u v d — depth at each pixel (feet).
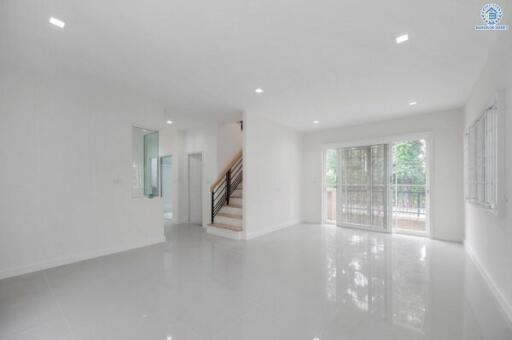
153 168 14.71
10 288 8.50
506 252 7.28
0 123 9.40
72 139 11.27
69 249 11.08
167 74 10.46
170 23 7.02
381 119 17.61
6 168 9.50
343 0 6.06
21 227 9.80
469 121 12.85
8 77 9.62
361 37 7.68
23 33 7.44
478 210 10.78
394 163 17.94
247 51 8.59
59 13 6.54
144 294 8.11
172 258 11.87
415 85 11.43
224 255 12.37
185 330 6.19
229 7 6.33
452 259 11.78
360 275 9.80
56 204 10.75
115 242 12.72
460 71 9.97
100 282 9.04
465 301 7.72
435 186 15.67
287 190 20.08
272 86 11.72
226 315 6.88
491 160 8.41
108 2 6.12
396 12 6.49
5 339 5.82
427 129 15.99
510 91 6.90
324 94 12.72
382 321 6.63
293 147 20.92
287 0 6.07
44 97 10.51
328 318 6.76
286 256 12.23
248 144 15.97
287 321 6.61
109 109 12.54
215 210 19.30
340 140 20.20
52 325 6.37
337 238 15.98
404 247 13.85
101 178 12.23
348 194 19.51
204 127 20.45
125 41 7.96
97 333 6.05
